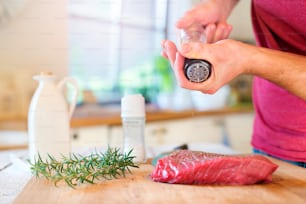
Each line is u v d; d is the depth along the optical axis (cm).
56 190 50
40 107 64
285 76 52
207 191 50
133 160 67
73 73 151
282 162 66
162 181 54
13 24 138
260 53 52
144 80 158
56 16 144
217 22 70
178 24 67
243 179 53
